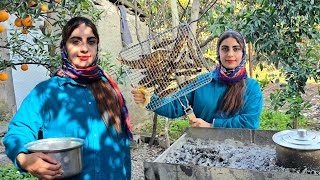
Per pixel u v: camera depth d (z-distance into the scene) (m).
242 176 1.83
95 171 1.75
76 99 1.77
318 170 1.89
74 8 2.94
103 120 1.79
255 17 3.41
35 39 3.02
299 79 4.02
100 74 1.86
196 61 2.38
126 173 1.92
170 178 1.94
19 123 1.67
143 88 2.37
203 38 6.09
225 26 3.65
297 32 3.76
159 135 5.86
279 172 1.77
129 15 6.10
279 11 3.41
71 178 1.72
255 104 2.52
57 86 1.77
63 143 1.59
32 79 5.96
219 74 2.53
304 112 7.12
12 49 3.21
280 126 5.91
